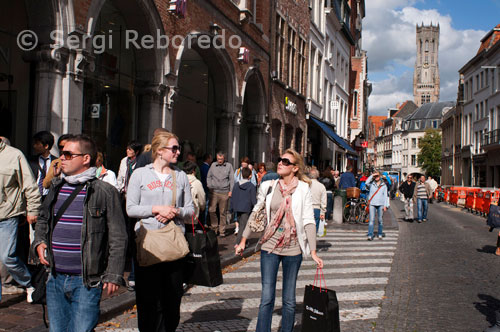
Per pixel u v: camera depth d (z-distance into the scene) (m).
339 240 11.62
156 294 3.74
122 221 3.12
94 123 8.94
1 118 7.41
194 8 11.91
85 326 2.97
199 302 5.70
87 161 3.10
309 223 4.29
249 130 17.80
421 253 9.91
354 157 42.25
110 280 2.97
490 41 41.59
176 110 13.10
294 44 22.19
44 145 5.76
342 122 36.41
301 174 4.41
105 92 9.28
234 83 14.74
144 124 10.44
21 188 4.89
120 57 9.78
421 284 6.93
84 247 2.99
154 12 9.93
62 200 3.07
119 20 9.70
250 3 16.05
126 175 6.43
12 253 4.85
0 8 7.15
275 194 4.34
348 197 15.73
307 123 24.91
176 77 11.09
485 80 42.66
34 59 7.25
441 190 39.03
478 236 13.34
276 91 19.39
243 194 9.20
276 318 5.16
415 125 95.69
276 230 4.26
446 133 62.06
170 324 3.83
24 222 5.23
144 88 10.31
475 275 7.68
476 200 23.05
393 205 30.34
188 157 9.62
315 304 3.82
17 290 5.57
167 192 3.78
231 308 5.47
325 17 28.52
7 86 7.34
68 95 7.52
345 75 37.25
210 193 10.67
